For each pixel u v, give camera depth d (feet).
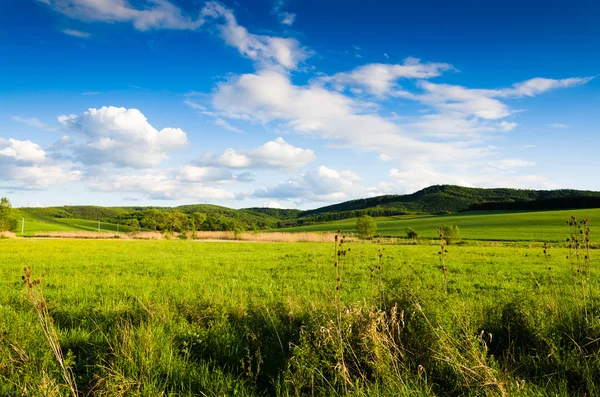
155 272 62.80
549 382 16.57
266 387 17.04
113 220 501.15
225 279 54.44
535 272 65.92
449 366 17.28
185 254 101.50
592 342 18.71
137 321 25.80
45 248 114.32
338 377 16.49
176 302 31.07
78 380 17.47
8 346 19.86
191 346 20.76
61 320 27.50
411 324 19.97
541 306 23.89
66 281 49.78
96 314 28.22
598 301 31.19
